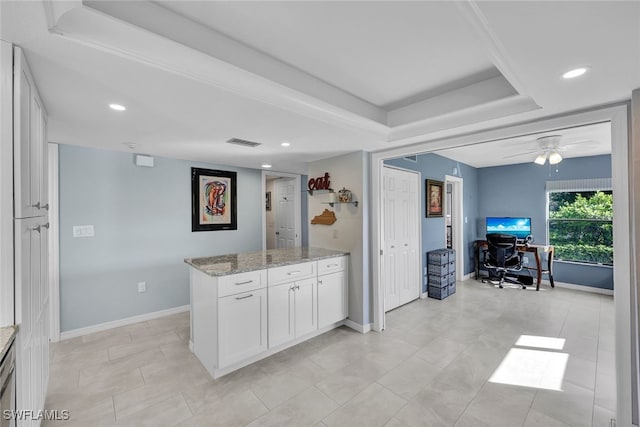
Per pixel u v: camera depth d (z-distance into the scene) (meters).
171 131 2.45
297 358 2.66
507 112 2.01
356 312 3.31
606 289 4.63
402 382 2.28
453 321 3.55
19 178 1.24
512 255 4.90
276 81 1.79
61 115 2.04
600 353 2.71
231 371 2.44
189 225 3.90
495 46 1.23
